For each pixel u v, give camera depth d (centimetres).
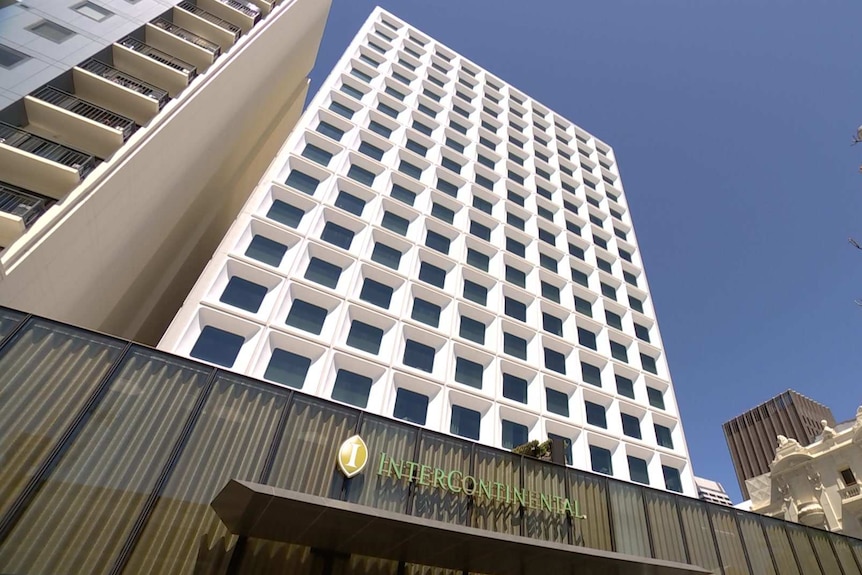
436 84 4969
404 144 3781
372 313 2519
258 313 2217
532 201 4291
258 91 3353
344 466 1394
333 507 1010
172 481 1163
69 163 1703
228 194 3606
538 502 1708
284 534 1178
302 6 3634
